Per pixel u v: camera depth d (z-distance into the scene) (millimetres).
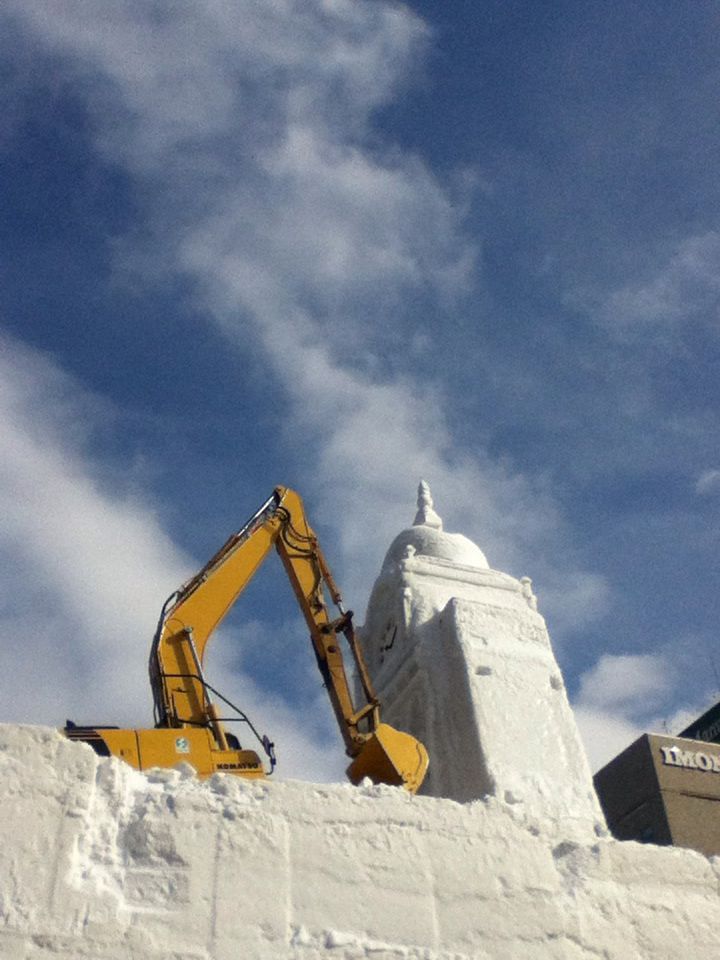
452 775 21625
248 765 19578
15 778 14781
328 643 23156
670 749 32938
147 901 14516
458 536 26859
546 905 16500
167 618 22016
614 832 32531
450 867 16312
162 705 21031
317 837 15859
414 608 24094
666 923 17328
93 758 15352
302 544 24281
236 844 15352
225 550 23484
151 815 15250
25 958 13477
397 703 23422
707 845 31281
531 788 20969
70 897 14102
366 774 21156
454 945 15625
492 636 23047
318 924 15117
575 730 22266
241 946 14523
